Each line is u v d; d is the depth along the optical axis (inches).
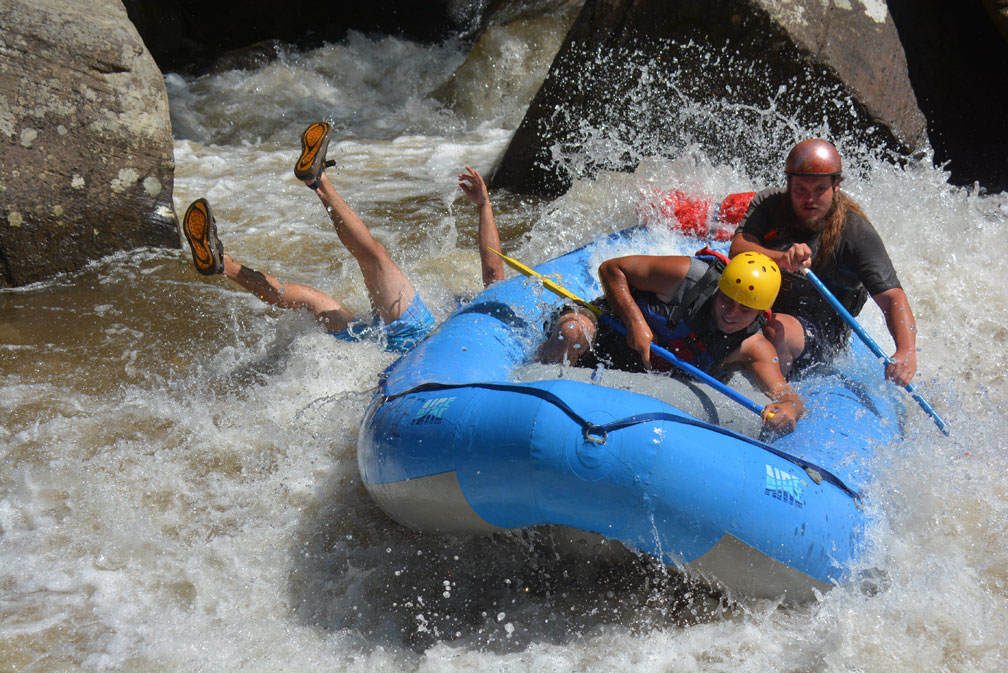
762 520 434.3
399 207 1149.1
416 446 470.6
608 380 511.2
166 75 1752.0
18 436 622.2
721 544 435.8
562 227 1005.2
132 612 478.0
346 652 457.1
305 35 2037.4
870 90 1057.5
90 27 924.0
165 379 705.0
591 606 487.5
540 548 522.3
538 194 1213.7
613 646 458.3
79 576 500.1
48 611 475.5
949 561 494.9
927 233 938.7
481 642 463.8
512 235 1031.0
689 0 1050.7
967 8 1162.0
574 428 428.5
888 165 1062.4
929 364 730.8
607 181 1086.4
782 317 560.7
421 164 1371.8
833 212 567.8
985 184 1099.9
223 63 1812.3
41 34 889.5
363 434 526.0
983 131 1139.3
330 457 609.9
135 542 527.8
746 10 1022.4
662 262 532.1
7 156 868.0
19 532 533.3
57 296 855.7
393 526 547.5
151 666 444.8
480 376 525.0
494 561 518.9
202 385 693.9
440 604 490.0
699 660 448.1
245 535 537.3
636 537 442.3
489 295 653.3
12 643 452.8
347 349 706.2
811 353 602.9
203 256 657.6
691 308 528.4
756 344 531.2
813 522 445.1
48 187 889.5
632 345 535.8
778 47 1027.9
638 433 427.5
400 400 506.6
